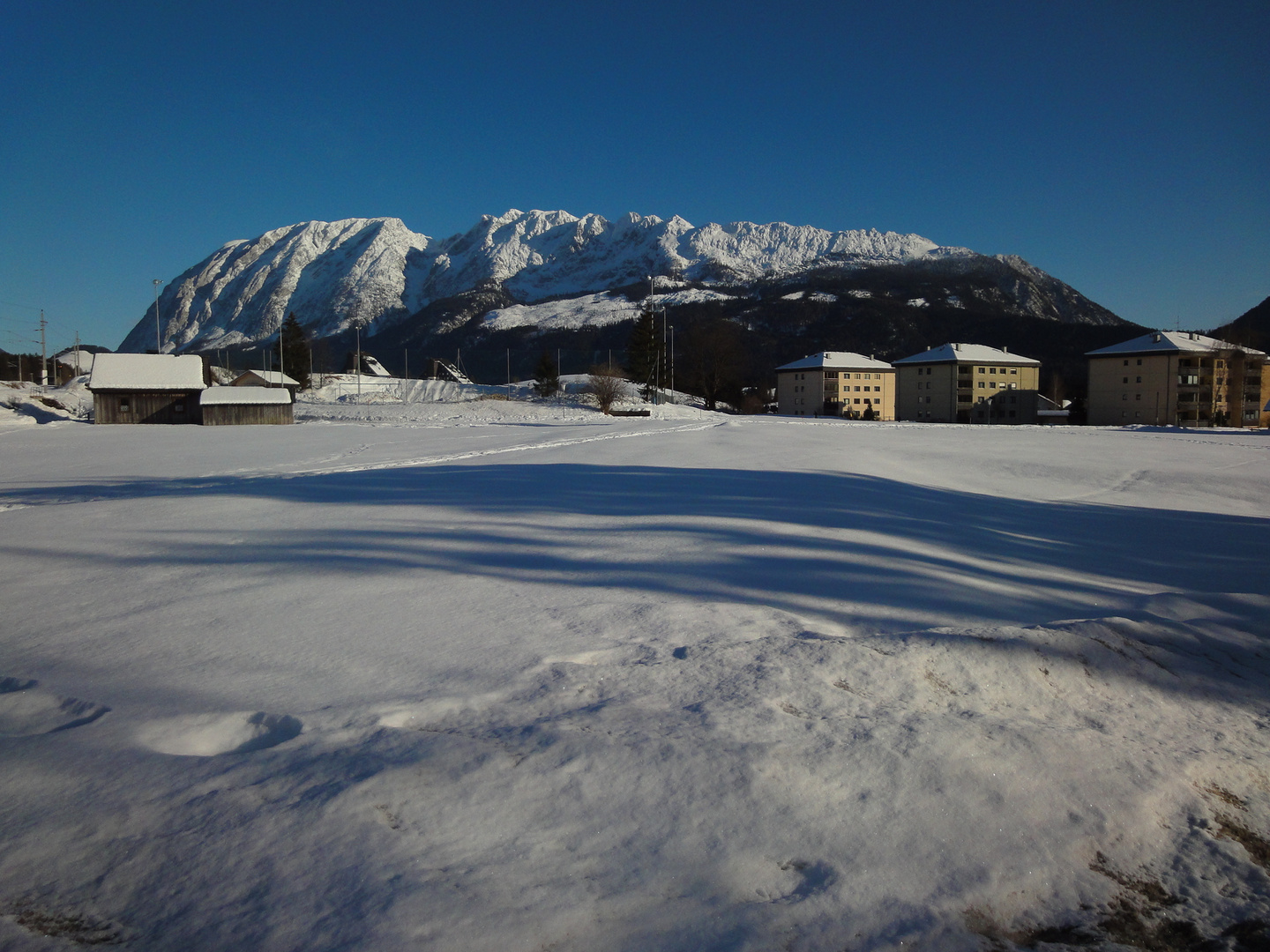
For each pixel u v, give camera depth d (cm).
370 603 602
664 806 310
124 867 262
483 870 268
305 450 2506
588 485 1404
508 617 562
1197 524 1336
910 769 349
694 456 2186
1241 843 341
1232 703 472
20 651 486
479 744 345
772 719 383
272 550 812
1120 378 8131
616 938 246
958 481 1947
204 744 362
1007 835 319
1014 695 441
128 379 5081
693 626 539
